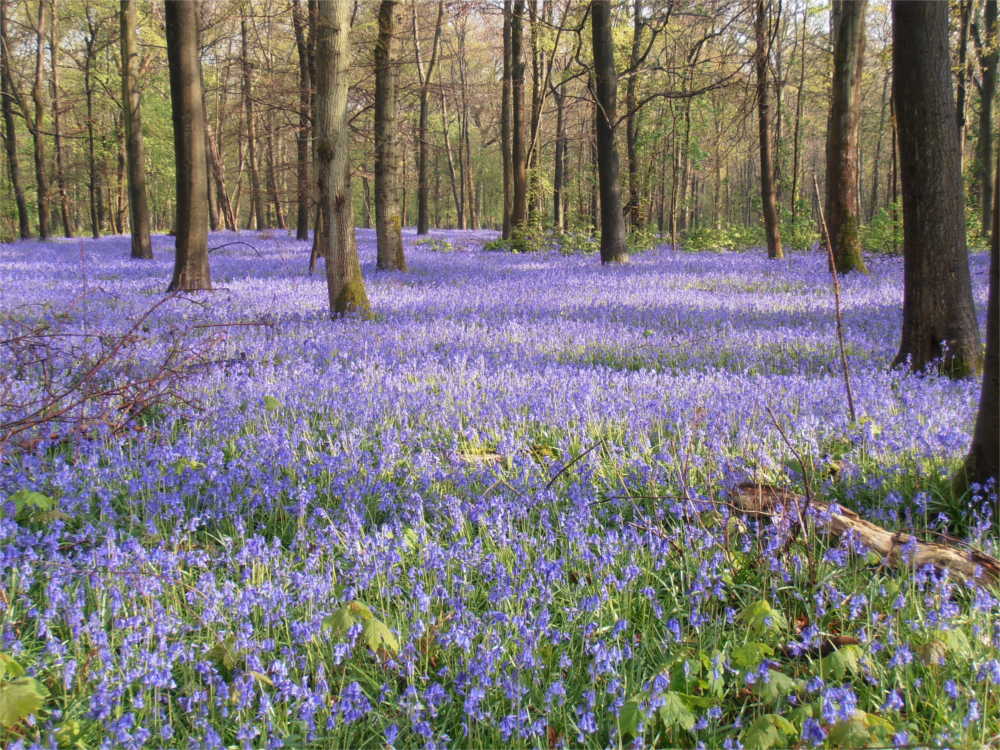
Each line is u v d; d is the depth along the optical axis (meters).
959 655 2.90
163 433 5.57
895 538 3.76
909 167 7.24
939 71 7.07
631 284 15.52
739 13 20.73
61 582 3.29
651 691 2.55
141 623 3.07
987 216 26.11
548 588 3.23
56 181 42.72
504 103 28.53
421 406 6.18
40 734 2.51
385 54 17.95
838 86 17.48
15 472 4.71
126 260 23.08
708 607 3.31
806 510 3.64
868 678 2.83
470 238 35.91
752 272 17.98
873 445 5.04
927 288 7.37
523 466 4.78
